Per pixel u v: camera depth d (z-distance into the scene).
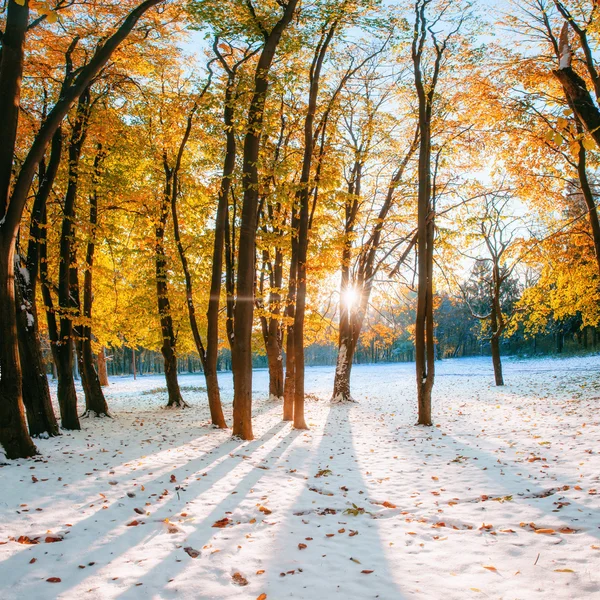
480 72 12.63
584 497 5.12
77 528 4.67
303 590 3.51
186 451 8.72
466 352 68.19
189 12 9.73
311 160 12.75
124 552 4.13
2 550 4.10
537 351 50.81
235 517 5.09
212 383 12.07
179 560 3.98
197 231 15.54
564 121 2.96
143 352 57.94
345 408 16.42
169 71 14.08
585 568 3.57
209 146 12.70
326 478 6.89
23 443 7.72
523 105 12.22
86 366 14.70
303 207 11.58
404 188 15.88
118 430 11.71
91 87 12.50
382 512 5.31
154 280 15.45
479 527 4.62
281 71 11.16
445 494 5.82
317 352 85.94
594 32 8.70
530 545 4.09
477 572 3.70
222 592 3.47
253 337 20.16
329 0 10.31
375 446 9.31
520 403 14.57
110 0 10.39
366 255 17.81
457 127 13.60
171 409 17.45
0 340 7.61
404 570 3.80
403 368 46.94
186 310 16.42
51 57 11.15
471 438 9.41
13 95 7.35
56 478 6.54
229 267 13.68
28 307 9.88
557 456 7.11
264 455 8.48
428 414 11.58
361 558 4.05
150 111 13.30
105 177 12.93
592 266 15.24
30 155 7.35
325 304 18.91
